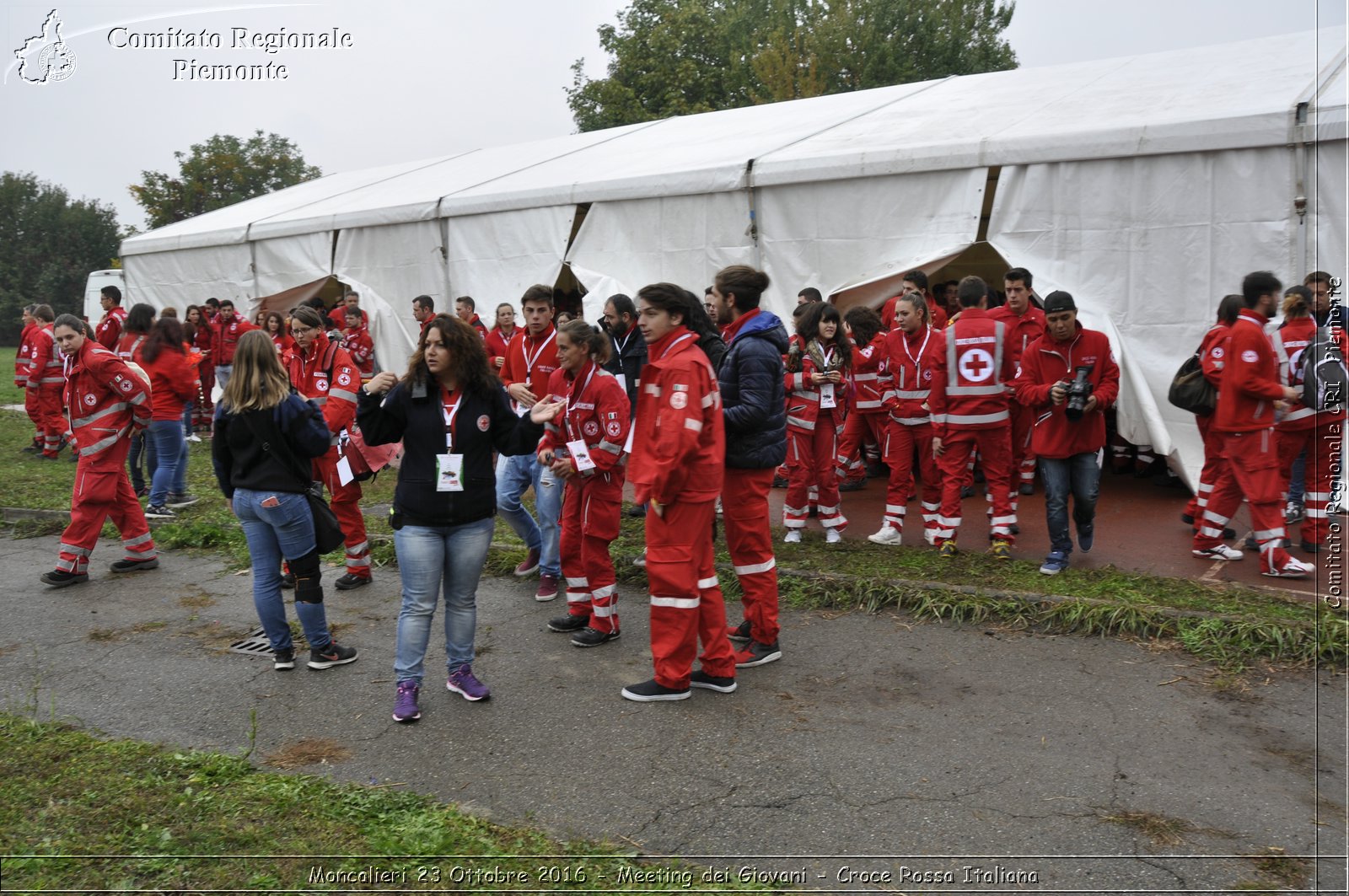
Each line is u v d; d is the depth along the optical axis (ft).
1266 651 16.06
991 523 22.99
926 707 14.83
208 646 18.48
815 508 27.22
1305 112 23.89
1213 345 21.21
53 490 32.81
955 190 29.04
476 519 15.08
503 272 40.40
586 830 11.52
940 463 22.00
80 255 170.71
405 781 12.87
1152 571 20.30
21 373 41.42
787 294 32.50
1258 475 19.22
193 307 47.50
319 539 16.79
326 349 21.88
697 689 15.70
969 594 19.04
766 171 32.14
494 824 11.68
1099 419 20.06
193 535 26.14
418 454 14.78
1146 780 12.45
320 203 53.01
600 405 17.26
